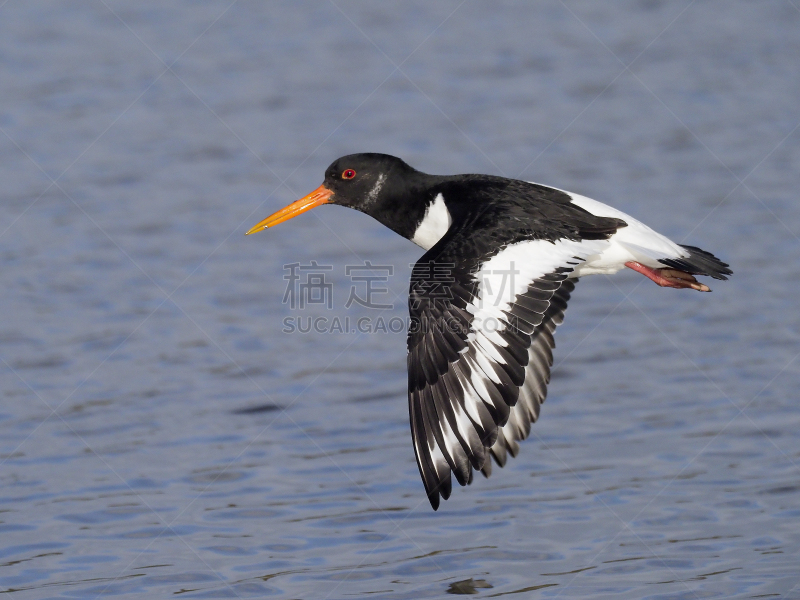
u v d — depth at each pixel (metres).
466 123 22.89
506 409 7.95
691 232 18.02
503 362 8.09
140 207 19.55
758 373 13.63
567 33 28.55
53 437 12.36
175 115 23.52
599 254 9.60
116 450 12.05
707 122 23.00
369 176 11.02
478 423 7.98
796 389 13.13
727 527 10.20
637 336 14.96
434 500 7.97
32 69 25.64
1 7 29.47
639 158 21.20
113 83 25.00
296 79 25.30
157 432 12.49
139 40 27.39
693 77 25.61
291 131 22.64
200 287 16.62
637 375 13.78
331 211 19.61
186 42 27.34
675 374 13.76
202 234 18.48
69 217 19.16
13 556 9.86
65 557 9.86
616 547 9.90
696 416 12.61
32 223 18.89
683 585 9.24
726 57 26.84
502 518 10.52
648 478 11.24
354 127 22.70
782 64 26.25
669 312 15.68
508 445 10.59
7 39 27.34
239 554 9.91
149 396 13.39
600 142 22.00
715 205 19.03
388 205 11.03
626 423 12.53
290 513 10.69
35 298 16.17
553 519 10.48
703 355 14.24
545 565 9.63
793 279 16.34
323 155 21.41
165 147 22.08
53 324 15.39
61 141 22.25
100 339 14.97
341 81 25.22
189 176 20.80
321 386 13.70
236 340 15.02
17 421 12.72
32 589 9.30
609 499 10.84
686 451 11.78
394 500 10.93
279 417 12.87
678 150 21.58
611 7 30.59
